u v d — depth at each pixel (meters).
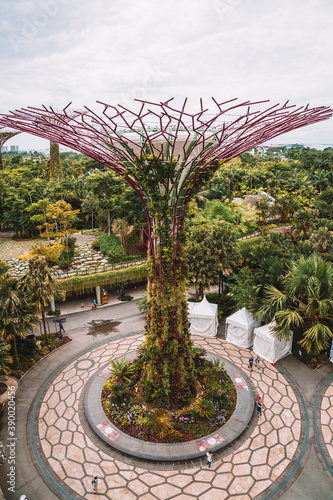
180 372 23.75
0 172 93.88
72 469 20.06
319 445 21.30
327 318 28.83
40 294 30.30
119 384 24.84
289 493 18.31
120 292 44.81
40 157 198.50
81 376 28.31
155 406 23.88
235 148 20.92
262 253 36.78
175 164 19.92
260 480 19.08
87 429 22.98
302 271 28.22
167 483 19.03
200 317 33.81
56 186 73.38
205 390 25.48
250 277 34.34
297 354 30.64
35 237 60.88
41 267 30.38
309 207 67.81
